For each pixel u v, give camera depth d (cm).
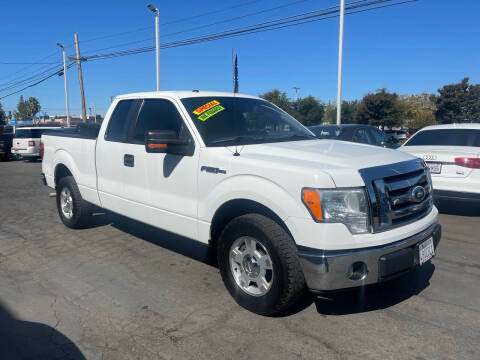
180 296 388
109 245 544
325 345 303
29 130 2011
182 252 515
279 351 296
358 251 294
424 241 333
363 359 286
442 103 4778
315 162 321
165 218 423
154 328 330
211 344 306
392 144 937
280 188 314
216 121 413
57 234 599
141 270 455
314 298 379
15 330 328
